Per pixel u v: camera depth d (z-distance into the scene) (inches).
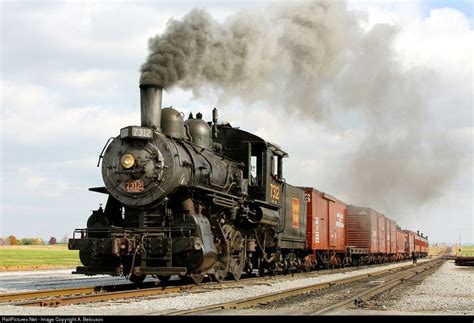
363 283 717.3
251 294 521.0
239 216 677.3
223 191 662.5
